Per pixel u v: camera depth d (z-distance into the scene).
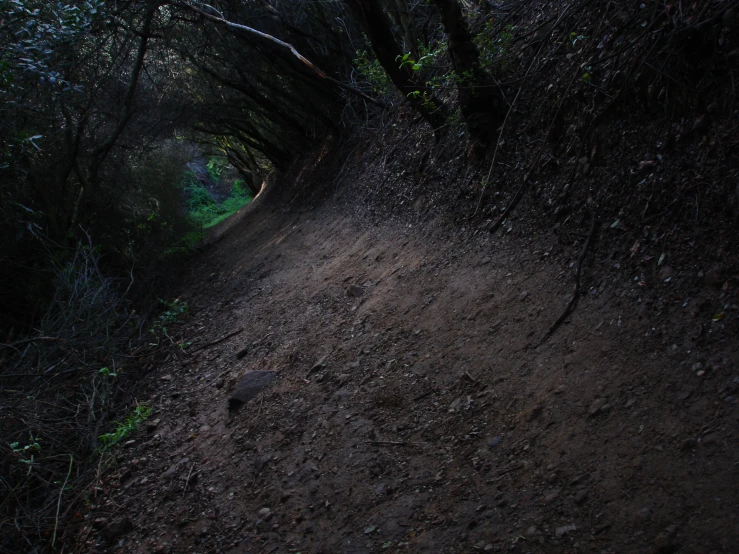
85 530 4.09
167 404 5.80
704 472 2.35
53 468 4.97
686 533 2.17
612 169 4.15
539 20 6.00
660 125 3.86
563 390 3.22
